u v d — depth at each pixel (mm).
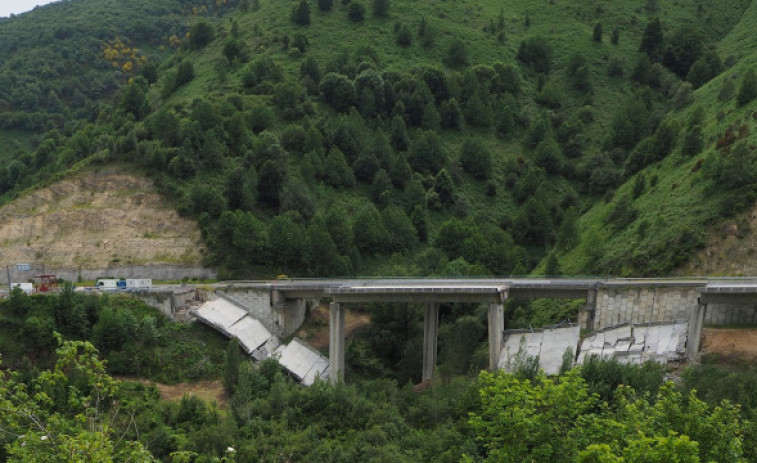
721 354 85000
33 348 92000
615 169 157125
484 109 180000
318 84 169875
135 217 125812
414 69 185625
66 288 97438
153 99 164000
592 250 119125
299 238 122938
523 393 40656
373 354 113812
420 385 101125
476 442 67062
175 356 99312
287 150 146000
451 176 161000
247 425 76000
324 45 193750
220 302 111062
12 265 121500
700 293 85500
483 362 101000
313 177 141750
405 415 81938
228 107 148125
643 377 72500
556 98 190625
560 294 100250
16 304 94938
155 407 81375
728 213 103500
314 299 124500
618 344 92812
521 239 145125
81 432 33219
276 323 112062
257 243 121000
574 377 42156
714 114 142250
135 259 121438
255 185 132000
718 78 167125
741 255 99250
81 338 95375
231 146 140250
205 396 92938
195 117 140250
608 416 43531
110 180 129625
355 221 136250
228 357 92625
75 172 130750
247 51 185000
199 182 128750
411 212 148125
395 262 130250
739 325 90000
